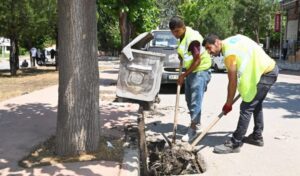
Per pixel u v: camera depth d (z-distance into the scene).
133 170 5.24
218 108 10.66
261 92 6.43
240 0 42.62
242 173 5.64
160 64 6.33
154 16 20.22
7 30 22.41
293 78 20.50
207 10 47.03
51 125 7.76
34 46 35.28
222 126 8.34
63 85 5.68
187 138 6.96
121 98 6.43
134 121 8.20
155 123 8.61
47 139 6.65
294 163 6.02
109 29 41.16
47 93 12.75
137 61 6.32
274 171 5.71
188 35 6.91
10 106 9.99
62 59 5.67
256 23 42.72
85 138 5.78
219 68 24.17
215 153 6.51
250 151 6.60
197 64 6.79
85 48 5.68
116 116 8.84
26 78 20.47
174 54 13.76
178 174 5.83
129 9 15.20
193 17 48.69
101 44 57.62
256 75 6.29
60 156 5.73
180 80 6.92
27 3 21.58
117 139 6.62
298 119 9.18
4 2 21.36
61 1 5.62
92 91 5.78
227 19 45.88
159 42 14.30
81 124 5.73
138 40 6.37
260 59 6.35
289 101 12.06
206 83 7.19
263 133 7.79
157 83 6.37
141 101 6.46
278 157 6.30
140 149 5.99
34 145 6.32
